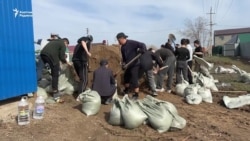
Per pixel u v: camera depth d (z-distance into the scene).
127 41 9.66
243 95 11.69
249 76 16.55
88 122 7.57
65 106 8.62
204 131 7.66
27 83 8.95
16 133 6.65
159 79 11.55
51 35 10.38
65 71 9.80
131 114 7.34
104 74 8.95
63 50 9.13
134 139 6.96
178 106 9.93
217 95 12.22
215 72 23.52
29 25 9.02
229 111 9.93
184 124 7.65
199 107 10.09
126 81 9.97
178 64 12.17
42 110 7.50
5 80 8.17
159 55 11.41
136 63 9.62
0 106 8.27
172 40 13.48
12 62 8.41
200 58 13.91
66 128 7.11
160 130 7.40
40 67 10.38
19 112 7.08
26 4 8.88
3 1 8.11
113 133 7.17
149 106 7.68
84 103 8.06
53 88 8.96
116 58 11.37
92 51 11.55
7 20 8.24
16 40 8.55
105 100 8.96
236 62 39.47
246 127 8.28
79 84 9.42
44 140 6.48
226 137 7.36
